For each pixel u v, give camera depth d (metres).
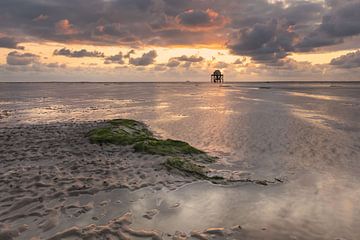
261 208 7.27
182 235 5.92
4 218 6.39
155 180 9.04
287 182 9.20
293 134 16.80
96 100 47.19
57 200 7.38
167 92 76.44
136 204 7.32
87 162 10.78
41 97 56.59
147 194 7.97
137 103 40.38
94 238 5.66
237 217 6.76
